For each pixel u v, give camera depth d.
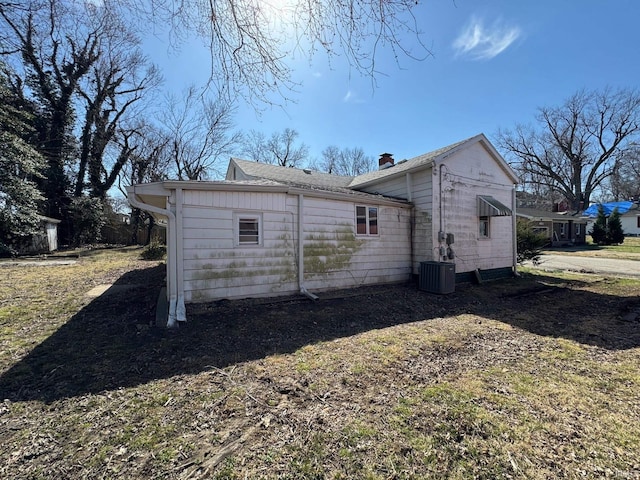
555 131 34.72
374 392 3.12
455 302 7.50
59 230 21.80
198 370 3.61
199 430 2.49
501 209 9.96
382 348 4.34
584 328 5.39
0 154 15.02
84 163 22.83
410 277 9.98
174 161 25.91
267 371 3.59
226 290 6.55
